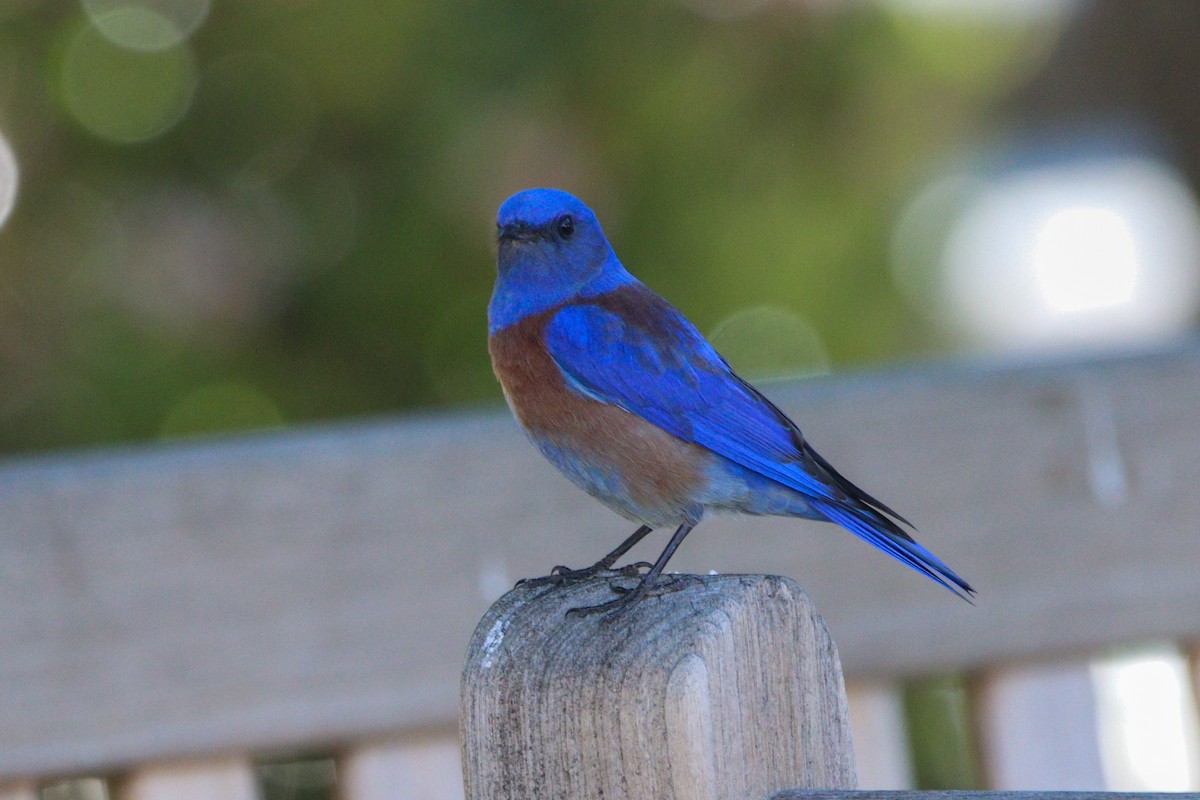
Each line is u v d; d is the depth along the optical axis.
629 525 9.00
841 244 17.39
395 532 8.24
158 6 16.64
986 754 8.95
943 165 20.12
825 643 5.41
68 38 16.61
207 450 8.20
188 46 16.67
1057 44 26.80
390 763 8.27
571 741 5.11
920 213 19.09
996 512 8.80
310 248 16.97
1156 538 8.86
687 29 17.09
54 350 16.81
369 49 16.22
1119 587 8.81
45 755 7.86
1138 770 11.91
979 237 35.84
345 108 16.52
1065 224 36.28
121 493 8.00
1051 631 8.74
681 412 8.80
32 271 16.83
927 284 19.03
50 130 16.73
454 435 8.38
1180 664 10.12
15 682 7.86
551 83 16.50
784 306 17.19
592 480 8.84
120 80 16.69
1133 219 35.84
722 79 17.11
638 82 16.75
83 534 7.97
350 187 16.83
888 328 17.77
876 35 17.70
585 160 16.81
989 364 9.09
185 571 8.04
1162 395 8.94
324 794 14.66
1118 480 8.87
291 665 8.08
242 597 8.07
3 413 16.53
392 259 16.69
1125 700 11.93
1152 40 21.97
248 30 16.58
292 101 16.64
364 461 8.23
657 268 16.94
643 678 5.02
